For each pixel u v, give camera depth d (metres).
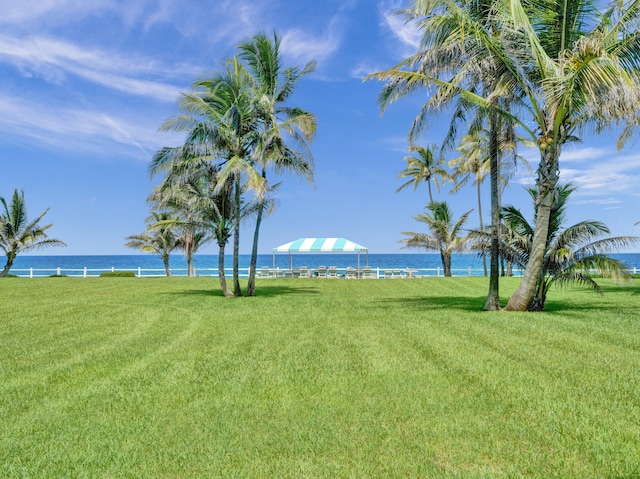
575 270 12.03
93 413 4.36
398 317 10.70
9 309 12.41
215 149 16.16
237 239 16.45
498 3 10.39
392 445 3.56
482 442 3.60
